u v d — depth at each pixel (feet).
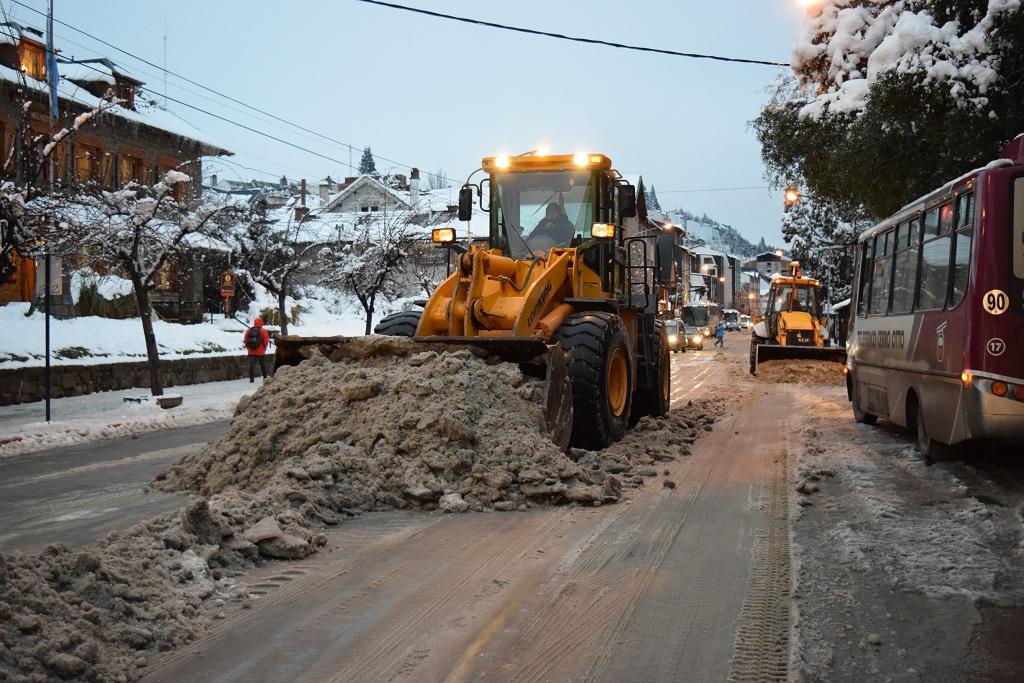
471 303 33.32
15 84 74.54
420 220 105.40
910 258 35.96
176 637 15.16
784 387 73.92
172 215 63.31
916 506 25.07
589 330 33.91
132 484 30.19
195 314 105.70
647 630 15.58
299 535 20.83
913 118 53.47
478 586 17.99
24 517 25.11
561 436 30.22
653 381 44.11
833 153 59.52
